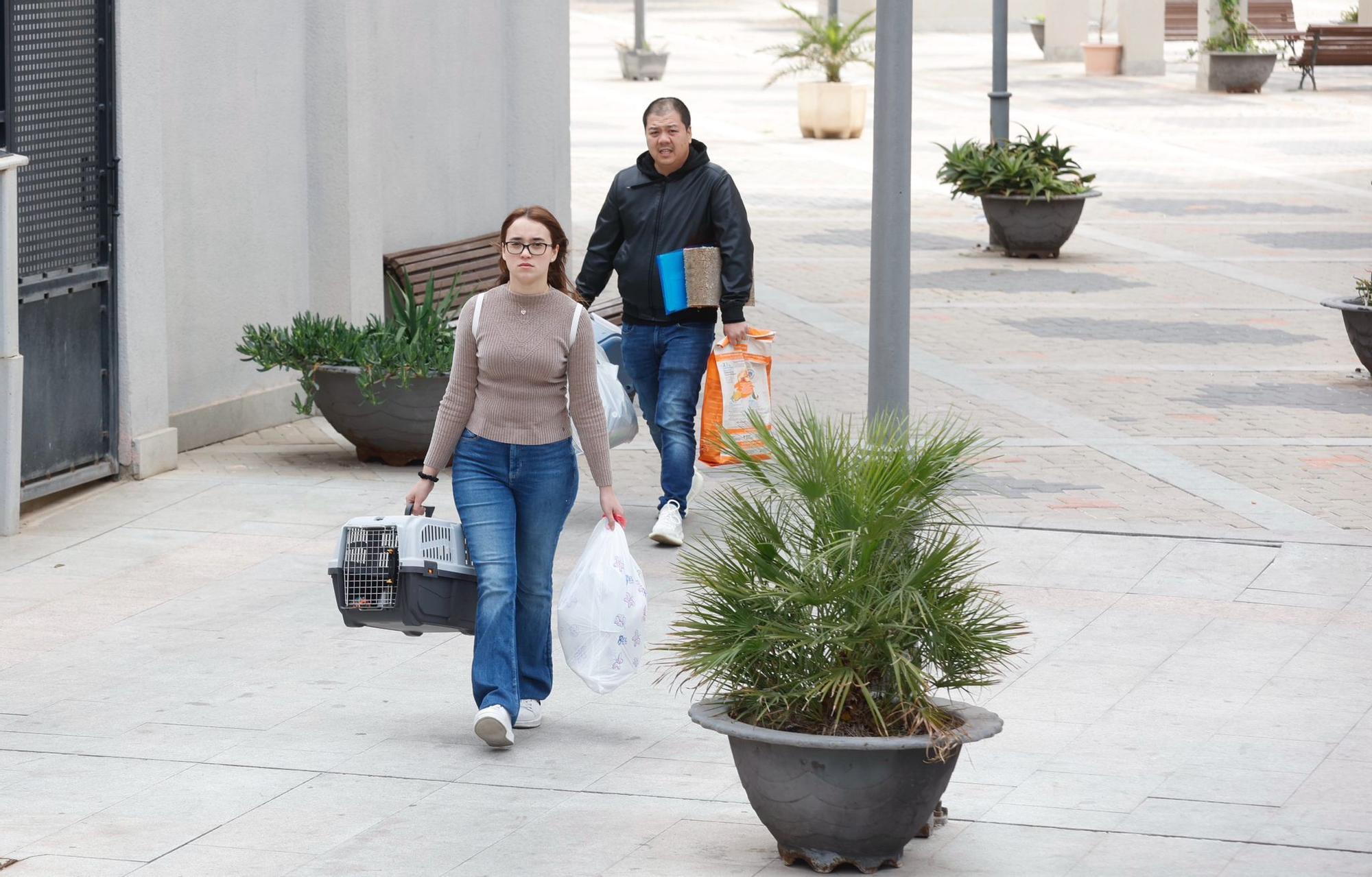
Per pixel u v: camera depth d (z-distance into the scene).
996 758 8.65
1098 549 12.36
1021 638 10.51
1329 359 19.58
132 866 7.34
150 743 8.88
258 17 15.85
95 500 13.65
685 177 12.45
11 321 12.47
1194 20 68.81
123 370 14.07
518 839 7.66
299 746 8.84
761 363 12.61
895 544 7.28
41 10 12.93
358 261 17.02
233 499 13.73
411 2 18.38
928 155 39.91
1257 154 39.72
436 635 10.76
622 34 75.12
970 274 25.55
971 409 17.11
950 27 76.50
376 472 14.77
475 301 8.81
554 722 9.26
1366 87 54.78
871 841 7.14
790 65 62.81
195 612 11.08
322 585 11.67
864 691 7.01
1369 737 8.91
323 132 16.72
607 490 9.00
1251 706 9.39
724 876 7.23
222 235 15.65
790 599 7.13
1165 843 7.57
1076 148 40.81
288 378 16.80
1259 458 15.16
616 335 13.32
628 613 8.87
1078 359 19.64
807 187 35.25
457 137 19.50
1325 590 11.46
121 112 13.68
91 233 13.70
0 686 9.72
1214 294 23.70
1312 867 7.29
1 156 12.17
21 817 7.90
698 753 8.80
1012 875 7.23
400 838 7.66
